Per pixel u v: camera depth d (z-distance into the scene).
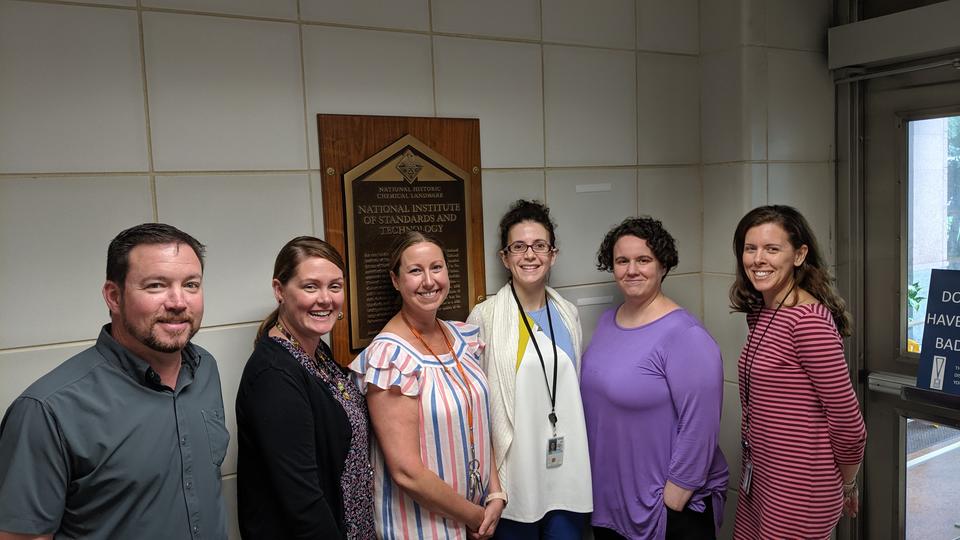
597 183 2.53
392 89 2.10
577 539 2.15
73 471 1.21
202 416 1.39
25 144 1.63
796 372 1.86
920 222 2.53
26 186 1.64
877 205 2.67
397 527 1.77
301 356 1.58
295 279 1.59
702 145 2.76
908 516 2.62
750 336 2.00
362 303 2.07
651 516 2.03
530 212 2.13
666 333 2.04
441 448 1.76
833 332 1.80
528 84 2.36
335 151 2.01
